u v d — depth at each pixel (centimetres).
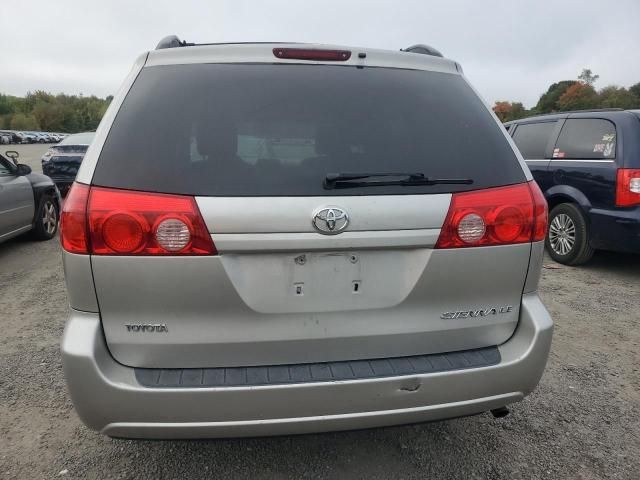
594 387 317
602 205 534
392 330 200
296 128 198
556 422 279
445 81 232
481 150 211
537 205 210
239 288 186
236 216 179
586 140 561
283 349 193
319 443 257
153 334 185
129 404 179
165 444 254
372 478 233
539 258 214
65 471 234
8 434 260
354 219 186
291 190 186
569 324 416
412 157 202
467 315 207
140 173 183
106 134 189
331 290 193
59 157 1088
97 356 180
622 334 397
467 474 237
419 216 192
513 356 208
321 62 218
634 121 517
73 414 279
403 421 197
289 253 188
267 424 185
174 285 181
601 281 530
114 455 246
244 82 206
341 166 194
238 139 193
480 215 199
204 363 189
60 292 486
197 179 183
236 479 230
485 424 276
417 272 197
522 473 238
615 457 250
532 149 638
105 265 179
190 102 198
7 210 600
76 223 179
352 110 207
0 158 624
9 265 586
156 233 178
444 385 196
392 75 223
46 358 344
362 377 190
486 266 203
